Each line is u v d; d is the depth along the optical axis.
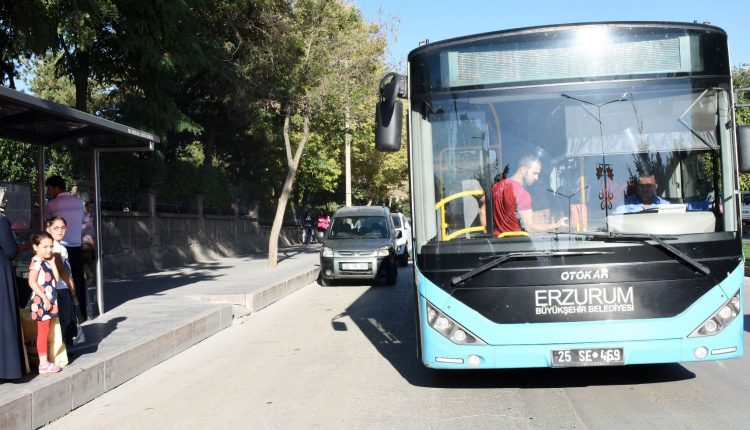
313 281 19.39
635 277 5.81
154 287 15.23
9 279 6.20
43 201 10.14
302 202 45.22
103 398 7.02
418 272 6.23
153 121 16.31
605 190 6.10
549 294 5.85
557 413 5.87
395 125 6.50
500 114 6.27
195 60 16.47
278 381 7.52
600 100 6.21
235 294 13.23
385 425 5.71
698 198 6.15
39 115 8.07
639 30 6.24
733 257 5.93
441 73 6.38
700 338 5.80
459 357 5.96
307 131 21.97
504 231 6.06
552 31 6.28
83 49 11.72
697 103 6.19
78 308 9.64
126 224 19.69
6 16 11.68
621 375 7.18
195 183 25.02
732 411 5.79
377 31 21.91
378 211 19.23
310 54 21.41
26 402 5.77
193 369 8.33
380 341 9.83
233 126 28.88
